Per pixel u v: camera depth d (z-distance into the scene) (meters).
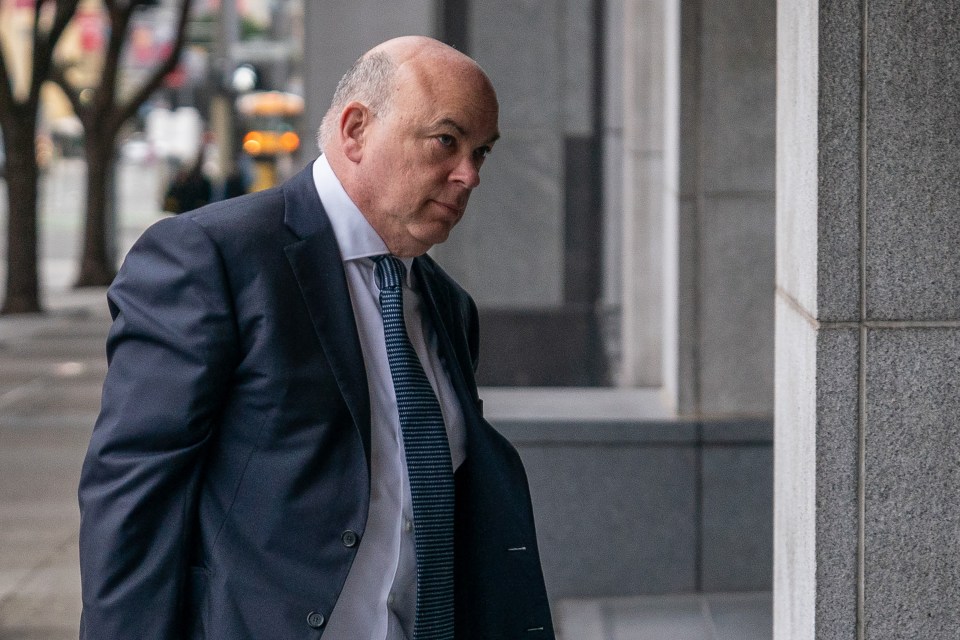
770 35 8.48
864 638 4.18
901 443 4.13
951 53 4.05
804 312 4.35
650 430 8.50
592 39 13.77
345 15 11.66
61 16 25.55
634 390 9.76
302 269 3.48
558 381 12.99
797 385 4.46
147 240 3.49
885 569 4.15
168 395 3.37
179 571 3.39
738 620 8.16
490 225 13.78
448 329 3.87
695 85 8.51
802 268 4.37
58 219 53.62
